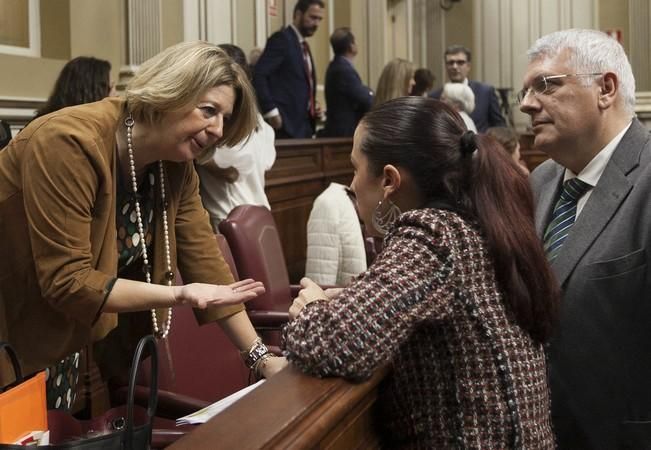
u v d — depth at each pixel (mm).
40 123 2025
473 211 1711
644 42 10500
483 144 1748
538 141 2250
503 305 1671
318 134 8055
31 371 2133
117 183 2180
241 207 3498
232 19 7516
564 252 2193
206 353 2740
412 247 1618
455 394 1636
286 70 7051
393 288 1558
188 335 2680
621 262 2117
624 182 2166
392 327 1537
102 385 3750
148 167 2289
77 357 2543
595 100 2174
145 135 2117
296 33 7152
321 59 9820
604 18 11094
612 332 2133
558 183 2389
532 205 1771
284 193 5578
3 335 2102
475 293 1635
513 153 5148
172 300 2006
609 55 2170
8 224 2051
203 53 2072
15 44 5398
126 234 2279
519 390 1645
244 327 2385
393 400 1703
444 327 1635
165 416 2299
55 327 2139
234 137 2240
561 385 2182
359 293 1555
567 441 2197
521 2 11938
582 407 2170
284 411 1362
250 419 1332
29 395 1517
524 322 1679
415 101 1790
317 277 3982
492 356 1637
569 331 2166
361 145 1804
